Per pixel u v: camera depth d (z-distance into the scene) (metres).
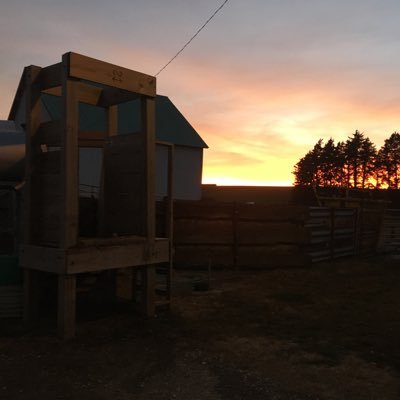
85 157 19.66
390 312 7.50
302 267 12.12
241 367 5.07
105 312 7.16
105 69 6.08
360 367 5.10
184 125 26.84
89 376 4.77
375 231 16.61
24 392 4.38
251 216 11.80
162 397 4.31
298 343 5.89
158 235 11.57
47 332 6.11
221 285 9.65
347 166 84.25
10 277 6.68
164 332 6.26
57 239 6.07
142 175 6.84
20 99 22.78
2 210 8.64
